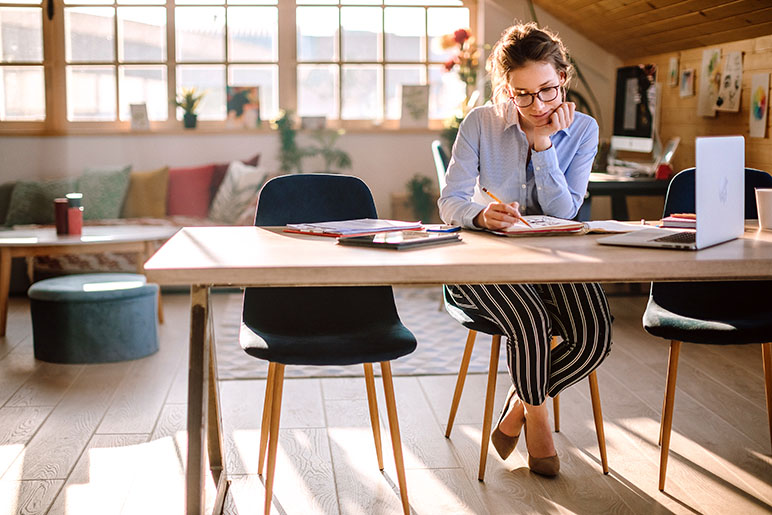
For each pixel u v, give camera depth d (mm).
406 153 5988
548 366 2148
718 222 1900
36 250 4078
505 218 2078
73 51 5855
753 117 4082
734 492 2301
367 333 2258
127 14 5871
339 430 2787
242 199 5340
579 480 2379
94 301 3555
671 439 2678
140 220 5312
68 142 5785
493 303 2135
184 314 4570
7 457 2547
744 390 3156
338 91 6008
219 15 5910
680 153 4977
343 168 5934
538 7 5766
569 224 2109
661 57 5203
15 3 5762
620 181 4391
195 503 1766
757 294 2506
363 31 5973
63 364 3582
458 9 5965
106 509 2209
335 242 1964
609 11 4887
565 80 2283
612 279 1690
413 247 1854
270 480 2105
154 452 2594
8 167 5762
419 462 2520
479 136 2422
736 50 4246
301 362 2020
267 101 6012
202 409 1772
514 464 2498
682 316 2449
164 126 5961
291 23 5926
